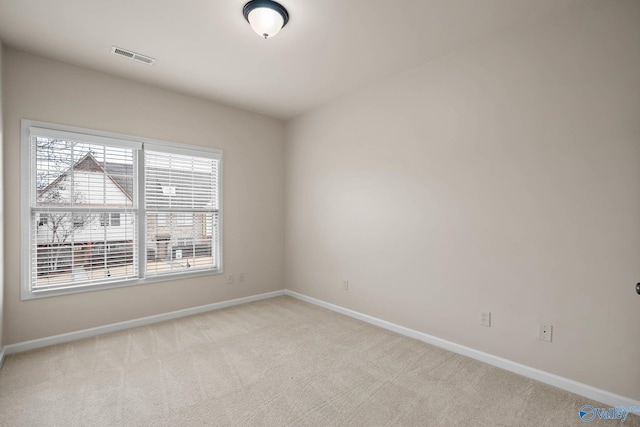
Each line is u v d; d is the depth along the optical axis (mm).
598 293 2039
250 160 4273
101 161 3150
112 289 3199
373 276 3439
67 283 2961
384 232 3326
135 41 2598
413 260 3062
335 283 3887
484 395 2098
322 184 4059
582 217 2096
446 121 2803
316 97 3811
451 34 2494
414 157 3051
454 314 2756
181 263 3689
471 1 2090
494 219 2502
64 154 2953
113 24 2365
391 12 2217
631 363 1928
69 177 2979
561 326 2182
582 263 2096
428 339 2936
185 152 3672
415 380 2281
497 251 2488
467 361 2576
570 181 2141
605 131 2008
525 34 2336
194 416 1873
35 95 2785
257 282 4359
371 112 3445
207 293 3879
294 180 4500
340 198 3814
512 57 2400
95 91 3088
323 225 4047
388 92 3275
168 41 2600
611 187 1989
